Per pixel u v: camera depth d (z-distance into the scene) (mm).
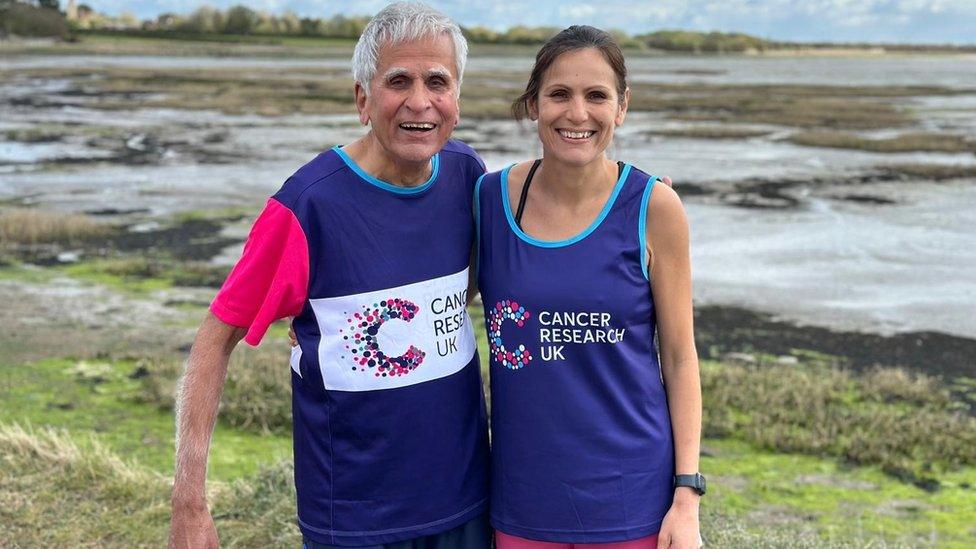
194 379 2654
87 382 9117
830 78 99500
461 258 2816
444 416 2781
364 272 2680
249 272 2650
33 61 97562
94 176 23953
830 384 9039
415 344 2725
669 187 2723
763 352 10531
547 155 2660
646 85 76500
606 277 2637
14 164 25766
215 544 2680
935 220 18562
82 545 4477
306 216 2623
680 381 2783
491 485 2883
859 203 20562
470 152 2934
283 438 7648
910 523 6273
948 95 65125
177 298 12688
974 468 7348
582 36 2617
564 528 2699
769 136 35500
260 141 32156
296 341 2924
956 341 10992
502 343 2734
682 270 2719
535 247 2676
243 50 149125
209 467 6793
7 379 9102
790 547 4871
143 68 86312
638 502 2705
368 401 2713
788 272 14344
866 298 12891
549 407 2678
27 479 5133
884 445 7516
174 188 22172
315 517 2824
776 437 7676
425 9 2641
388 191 2691
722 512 5949
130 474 5312
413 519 2781
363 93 2709
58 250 15547
